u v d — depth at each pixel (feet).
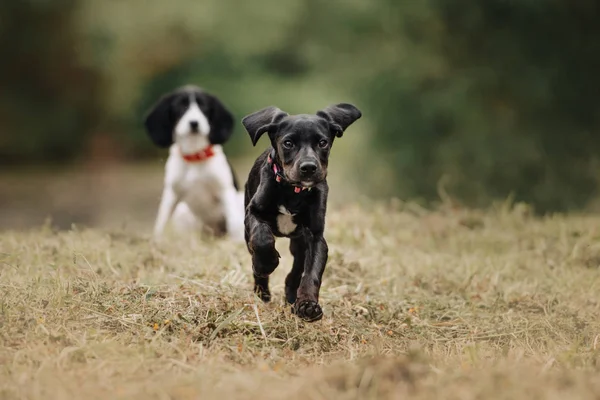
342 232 37.19
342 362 19.36
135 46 113.39
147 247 32.71
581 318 25.32
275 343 21.50
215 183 41.39
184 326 21.71
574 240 35.09
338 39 73.67
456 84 66.64
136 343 20.22
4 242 31.86
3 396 16.43
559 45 65.26
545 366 18.89
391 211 44.47
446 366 18.80
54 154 111.24
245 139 120.57
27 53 103.91
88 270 26.30
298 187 22.91
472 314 25.81
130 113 116.67
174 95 42.16
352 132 73.61
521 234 37.40
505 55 65.67
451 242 36.68
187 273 27.40
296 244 25.02
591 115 65.51
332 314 24.25
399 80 68.59
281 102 121.19
